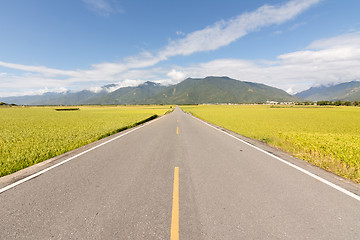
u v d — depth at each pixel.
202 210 2.86
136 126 15.56
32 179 4.06
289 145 7.56
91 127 13.95
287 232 2.38
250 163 5.27
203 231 2.39
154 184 3.80
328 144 6.24
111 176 4.25
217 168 4.82
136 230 2.41
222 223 2.55
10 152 6.33
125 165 5.06
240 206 2.97
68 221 2.60
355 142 6.71
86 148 7.18
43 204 3.03
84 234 2.34
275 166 5.00
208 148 7.23
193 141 8.72
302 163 5.29
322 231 2.40
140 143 8.22
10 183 3.83
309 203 3.09
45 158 5.71
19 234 2.35
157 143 8.23
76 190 3.53
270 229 2.44
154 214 2.75
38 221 2.60
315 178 4.16
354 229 2.45
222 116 31.16
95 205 3.01
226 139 9.27
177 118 26.59
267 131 12.63
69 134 10.31
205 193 3.41
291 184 3.83
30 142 8.08
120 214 2.76
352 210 2.89
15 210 2.86
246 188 3.63
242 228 2.45
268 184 3.82
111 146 7.57
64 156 5.98
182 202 3.08
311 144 6.51
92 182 3.91
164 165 5.07
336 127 15.91
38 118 26.36
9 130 12.24
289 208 2.93
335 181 3.99
